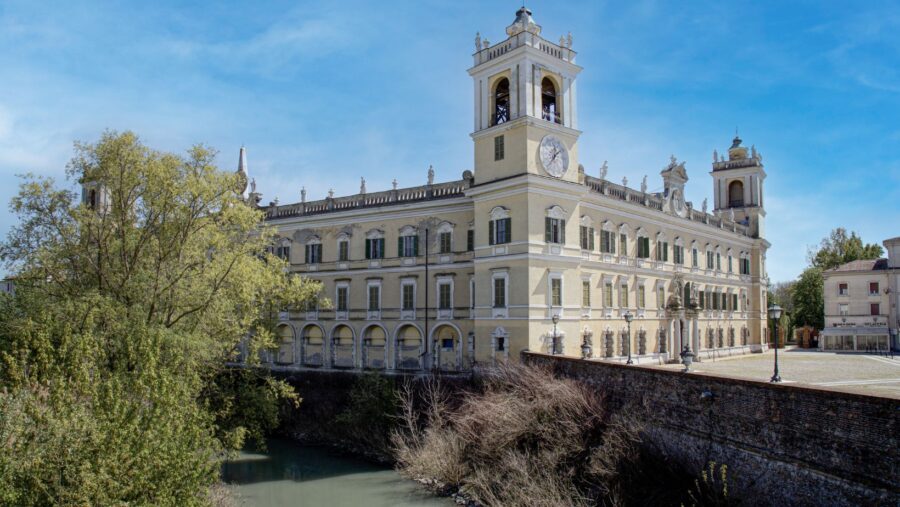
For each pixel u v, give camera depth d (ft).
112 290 116.98
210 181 124.06
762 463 84.28
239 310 138.92
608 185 195.83
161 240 121.90
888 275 284.82
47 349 77.20
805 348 325.42
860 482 71.00
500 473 118.93
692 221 240.73
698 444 96.22
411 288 191.01
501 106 176.45
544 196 163.12
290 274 213.66
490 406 129.08
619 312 196.54
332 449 168.04
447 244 185.57
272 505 123.85
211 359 125.90
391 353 192.75
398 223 195.83
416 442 145.79
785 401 81.87
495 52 170.71
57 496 59.52
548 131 166.40
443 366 179.83
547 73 169.07
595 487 105.91
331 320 205.98
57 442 61.57
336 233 208.74
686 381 100.07
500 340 162.91
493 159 169.37
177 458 68.08
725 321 264.72
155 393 72.74
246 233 140.77
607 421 115.55
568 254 168.76
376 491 131.75
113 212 120.47
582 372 128.67
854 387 130.00
